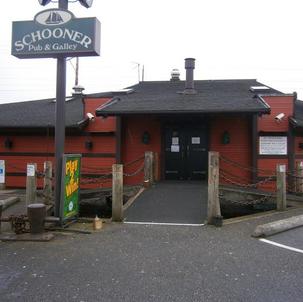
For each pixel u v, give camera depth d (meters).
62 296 5.79
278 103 16.84
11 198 13.88
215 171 10.38
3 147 19.02
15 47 10.12
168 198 13.00
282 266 7.10
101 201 14.16
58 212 10.06
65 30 9.96
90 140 17.88
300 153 17.05
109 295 5.83
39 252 7.99
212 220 10.38
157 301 5.63
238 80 22.16
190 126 17.39
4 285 6.21
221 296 5.79
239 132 17.16
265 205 13.59
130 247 8.32
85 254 7.83
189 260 7.45
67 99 23.97
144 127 17.62
